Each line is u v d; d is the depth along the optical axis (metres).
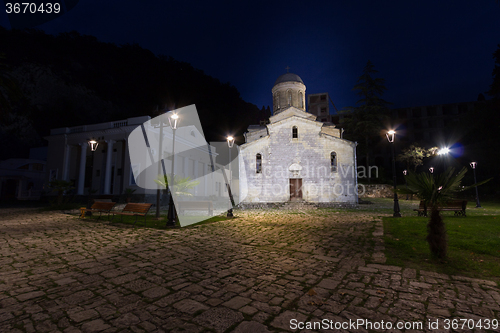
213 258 6.04
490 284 4.40
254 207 23.02
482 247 6.50
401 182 41.75
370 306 3.61
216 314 3.35
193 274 4.92
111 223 11.52
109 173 25.28
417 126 56.09
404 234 8.56
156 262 5.69
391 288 4.25
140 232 9.42
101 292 4.05
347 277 4.76
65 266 5.36
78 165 27.89
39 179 33.75
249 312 3.41
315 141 25.08
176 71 85.62
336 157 24.69
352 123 41.69
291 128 25.39
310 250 6.79
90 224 11.26
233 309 3.50
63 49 65.12
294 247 7.13
